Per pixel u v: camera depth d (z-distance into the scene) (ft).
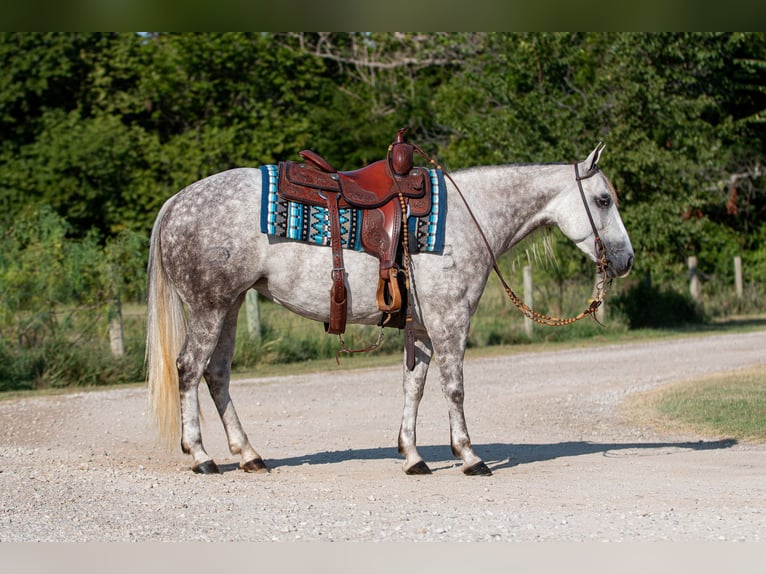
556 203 26.89
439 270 25.31
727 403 38.29
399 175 25.52
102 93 94.89
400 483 24.70
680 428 34.42
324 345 60.23
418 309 25.53
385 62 107.55
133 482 24.45
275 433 34.14
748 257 99.50
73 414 38.52
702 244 83.61
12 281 51.08
